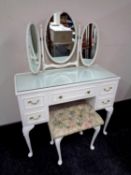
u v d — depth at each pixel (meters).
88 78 1.32
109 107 1.52
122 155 1.48
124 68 1.93
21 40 1.33
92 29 1.44
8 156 1.46
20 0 1.18
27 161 1.41
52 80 1.28
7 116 1.69
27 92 1.08
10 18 1.22
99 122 1.29
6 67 1.41
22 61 1.43
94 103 1.42
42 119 1.27
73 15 1.36
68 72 1.46
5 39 1.29
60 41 1.40
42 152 1.51
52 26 1.32
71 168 1.35
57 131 1.19
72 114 1.35
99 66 1.64
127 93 2.17
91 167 1.36
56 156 1.47
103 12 1.46
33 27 1.21
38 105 1.19
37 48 1.31
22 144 1.60
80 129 1.23
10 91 1.55
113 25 1.57
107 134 1.73
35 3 1.22
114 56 1.79
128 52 1.83
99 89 1.34
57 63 1.50
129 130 1.79
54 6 1.28
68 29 1.38
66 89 1.21
